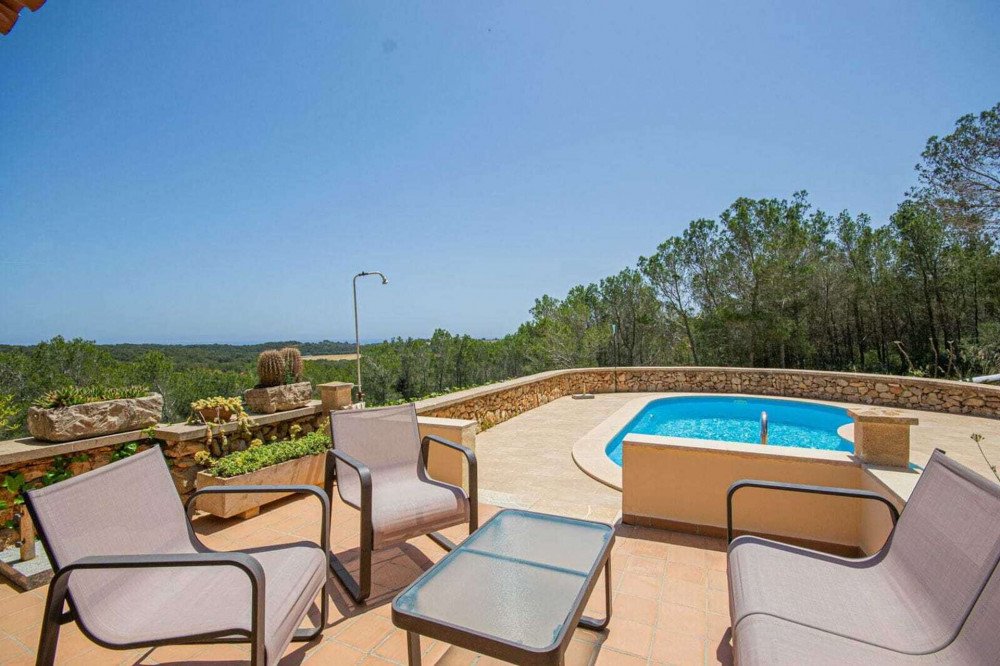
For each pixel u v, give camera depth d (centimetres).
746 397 981
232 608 155
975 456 547
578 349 1545
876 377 910
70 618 144
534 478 459
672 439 320
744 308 1352
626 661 190
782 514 281
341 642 204
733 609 154
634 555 277
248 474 337
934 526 155
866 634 134
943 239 1236
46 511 147
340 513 347
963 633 126
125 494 179
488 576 172
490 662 190
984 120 1085
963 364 1200
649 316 1558
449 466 382
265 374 448
